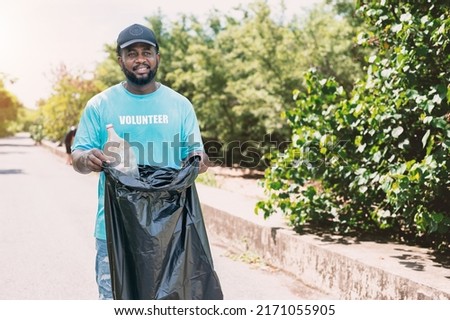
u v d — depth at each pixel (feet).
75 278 21.06
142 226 10.36
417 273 15.46
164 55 103.24
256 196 42.11
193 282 10.65
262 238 23.34
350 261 17.39
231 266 22.48
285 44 57.16
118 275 10.46
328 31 51.93
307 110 22.95
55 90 147.84
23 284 20.25
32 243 27.40
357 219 21.93
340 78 50.16
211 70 71.92
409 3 19.24
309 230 22.16
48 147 162.30
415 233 20.66
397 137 19.04
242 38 62.03
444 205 18.29
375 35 20.61
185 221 10.73
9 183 59.21
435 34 16.76
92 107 10.96
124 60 10.75
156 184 10.48
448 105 17.61
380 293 15.98
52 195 47.67
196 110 73.05
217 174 65.82
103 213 11.03
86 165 10.66
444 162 16.24
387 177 17.67
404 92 18.02
